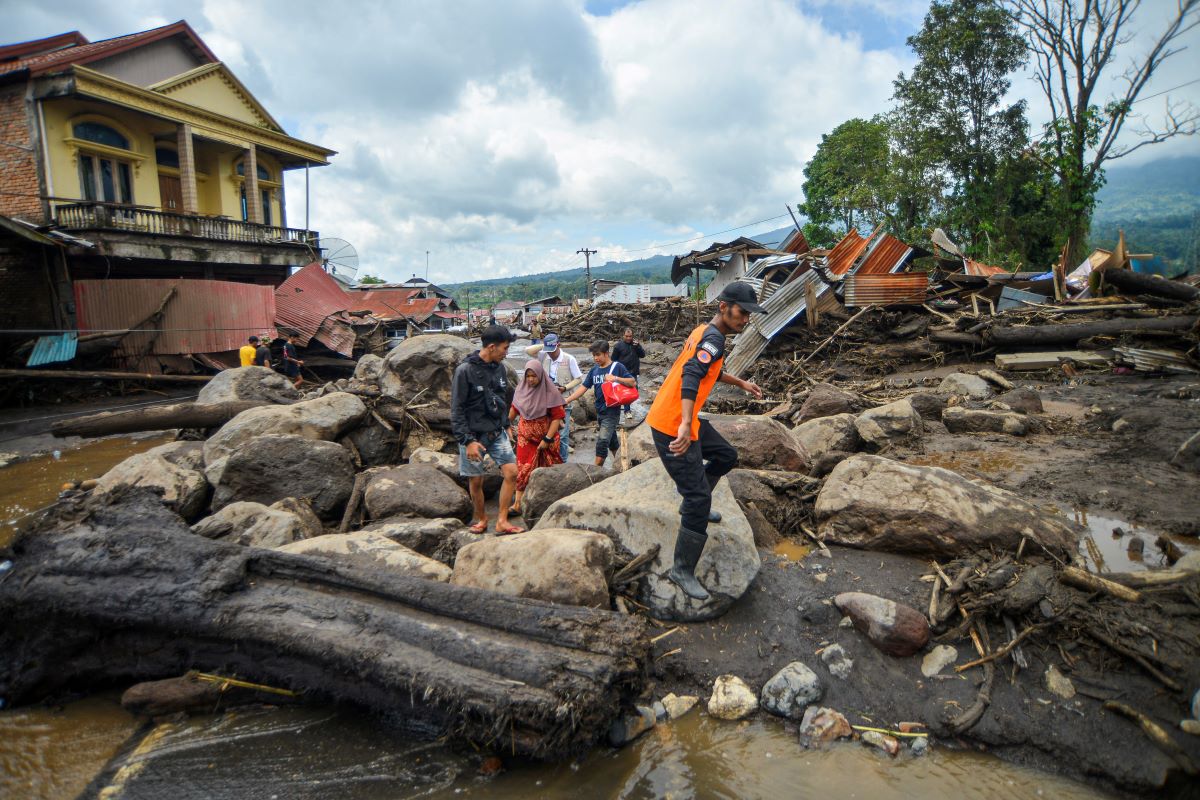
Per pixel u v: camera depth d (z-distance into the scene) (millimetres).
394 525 5426
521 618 3680
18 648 4156
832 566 4645
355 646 3596
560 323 32406
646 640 3664
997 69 28031
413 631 3672
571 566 4062
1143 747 3105
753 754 3373
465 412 5508
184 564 4160
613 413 7355
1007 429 7852
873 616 3895
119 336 16922
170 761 3406
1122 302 13945
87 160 19984
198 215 21422
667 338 26797
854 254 18594
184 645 4008
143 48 21531
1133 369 11008
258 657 3848
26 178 18781
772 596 4355
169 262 21172
